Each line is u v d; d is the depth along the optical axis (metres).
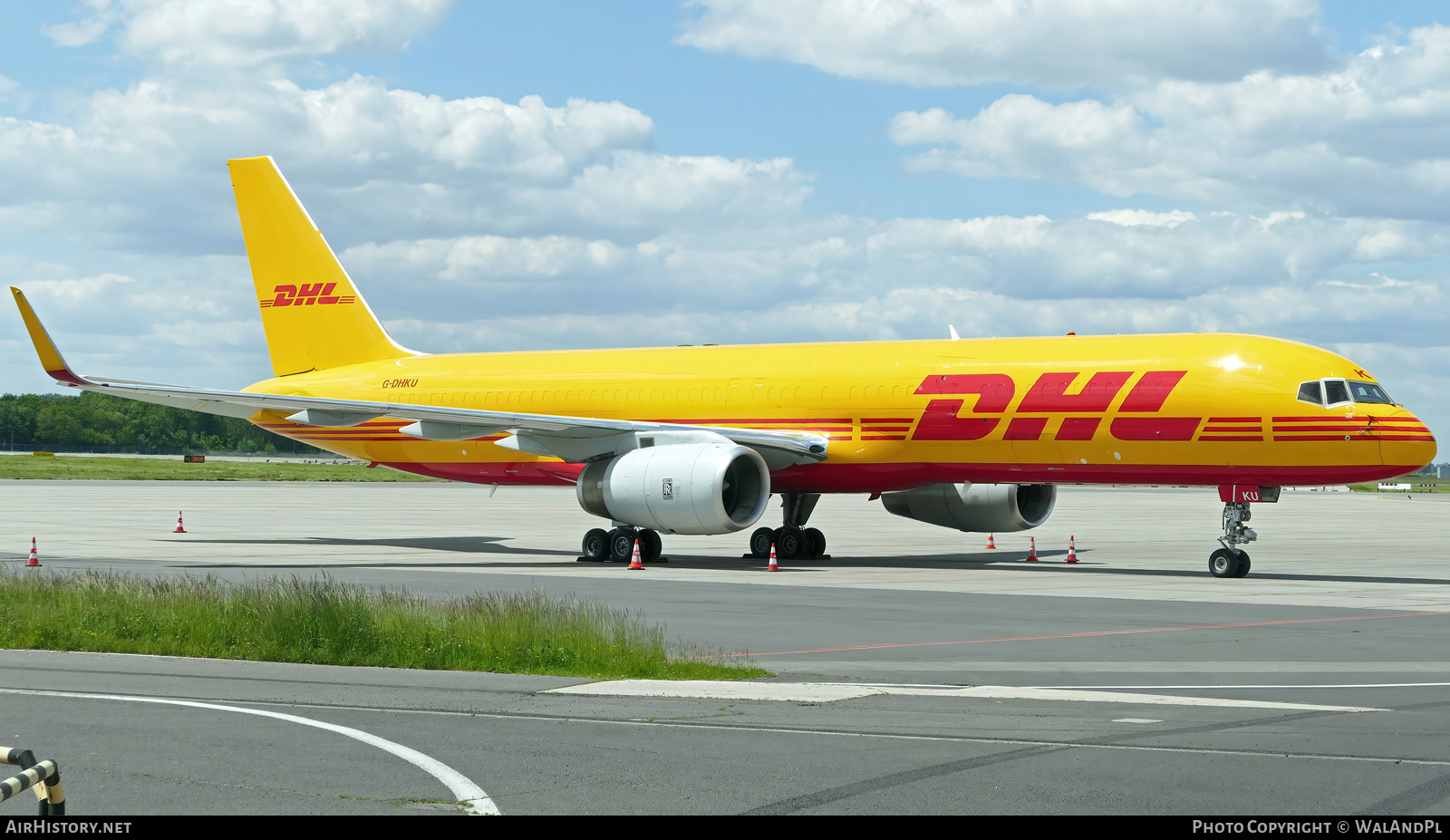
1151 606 27.00
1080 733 13.66
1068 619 24.62
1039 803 10.91
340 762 12.29
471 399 46.34
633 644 19.19
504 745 13.06
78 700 15.48
